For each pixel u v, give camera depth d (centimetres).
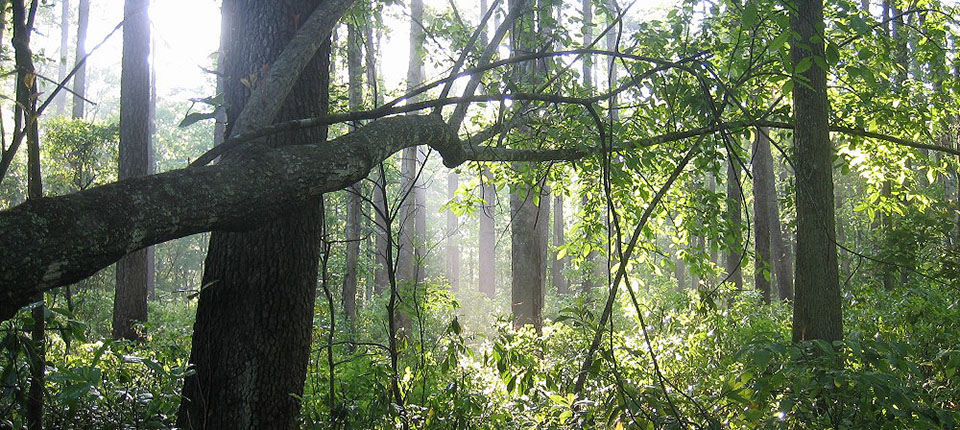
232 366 346
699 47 646
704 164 627
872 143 747
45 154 1795
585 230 765
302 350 368
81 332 292
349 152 243
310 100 363
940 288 877
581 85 657
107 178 1781
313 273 372
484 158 450
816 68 590
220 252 356
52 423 343
